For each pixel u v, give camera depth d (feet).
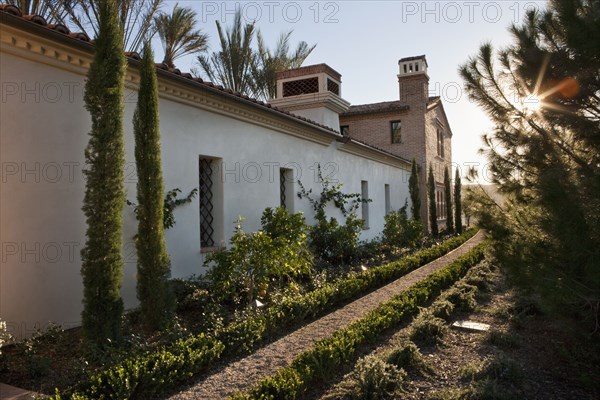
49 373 13.97
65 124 18.65
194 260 25.66
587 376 13.74
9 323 16.38
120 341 16.37
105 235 16.52
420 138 78.48
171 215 23.89
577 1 12.67
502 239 16.16
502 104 16.85
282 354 17.01
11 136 16.72
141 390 13.09
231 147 29.35
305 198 39.78
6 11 15.93
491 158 17.42
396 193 69.36
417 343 17.97
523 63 15.08
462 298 23.62
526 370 15.30
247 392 12.53
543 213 13.23
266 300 23.65
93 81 16.74
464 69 17.52
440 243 58.49
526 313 22.27
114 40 17.19
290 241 25.11
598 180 11.53
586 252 11.41
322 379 14.26
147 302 18.81
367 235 55.26
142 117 19.20
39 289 17.46
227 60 64.75
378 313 20.12
